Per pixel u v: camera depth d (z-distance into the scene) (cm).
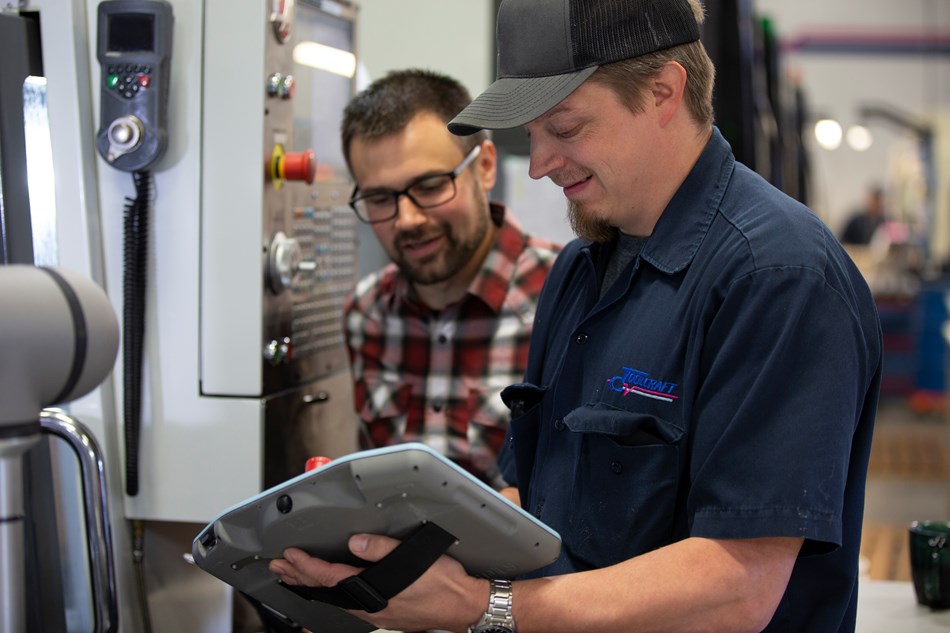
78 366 98
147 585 178
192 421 172
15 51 160
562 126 128
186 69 167
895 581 209
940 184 1152
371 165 192
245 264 169
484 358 207
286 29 173
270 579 131
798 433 116
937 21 1211
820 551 120
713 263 127
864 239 1087
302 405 190
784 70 564
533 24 127
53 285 97
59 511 163
